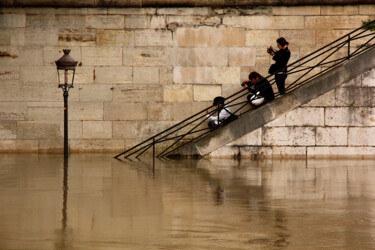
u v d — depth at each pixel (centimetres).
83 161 3844
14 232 1861
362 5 4425
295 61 4316
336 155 3953
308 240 1777
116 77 4469
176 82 4475
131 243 1741
